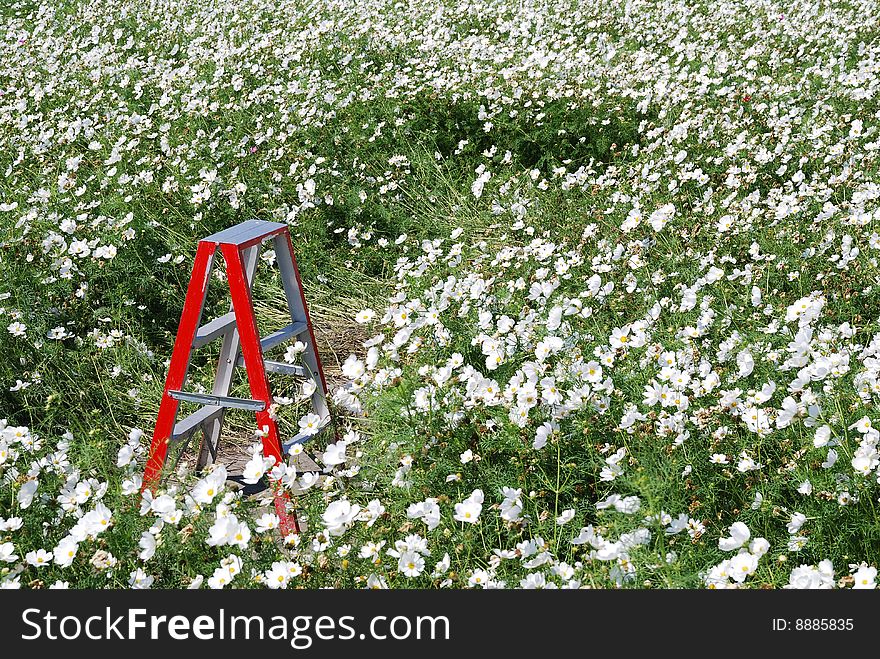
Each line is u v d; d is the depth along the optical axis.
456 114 8.94
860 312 4.99
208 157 8.34
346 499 3.69
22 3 16.75
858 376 3.75
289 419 5.02
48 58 12.45
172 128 9.14
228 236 3.95
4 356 5.25
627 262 5.71
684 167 7.16
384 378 4.19
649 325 4.77
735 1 13.34
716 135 7.71
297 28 13.42
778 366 4.25
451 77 9.84
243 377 5.38
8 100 10.91
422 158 8.37
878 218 5.56
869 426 3.42
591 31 12.70
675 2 13.57
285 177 7.88
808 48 10.61
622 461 3.63
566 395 4.03
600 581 3.12
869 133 7.15
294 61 11.10
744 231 5.86
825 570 2.96
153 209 7.22
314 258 6.86
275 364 4.48
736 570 3.01
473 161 8.41
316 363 4.44
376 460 4.01
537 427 3.82
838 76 8.74
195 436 4.77
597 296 5.30
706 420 3.75
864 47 9.96
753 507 3.39
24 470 4.10
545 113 8.70
